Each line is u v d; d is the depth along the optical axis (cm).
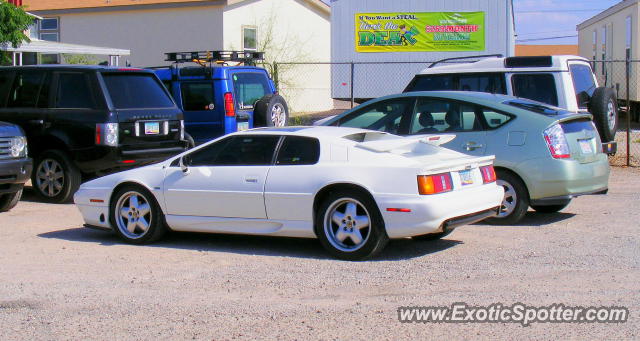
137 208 834
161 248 814
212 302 603
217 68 1339
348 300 600
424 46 2338
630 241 798
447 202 706
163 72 1380
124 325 550
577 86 1190
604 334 511
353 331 526
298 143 769
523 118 889
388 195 708
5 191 1012
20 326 554
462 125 926
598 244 787
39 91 1150
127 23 2797
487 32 2308
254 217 776
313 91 3102
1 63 1778
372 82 2362
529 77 1165
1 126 1017
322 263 727
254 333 527
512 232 864
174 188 810
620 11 2331
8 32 1634
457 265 705
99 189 851
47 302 610
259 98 1430
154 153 1143
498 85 1183
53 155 1127
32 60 2734
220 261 746
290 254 773
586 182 888
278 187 756
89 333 535
